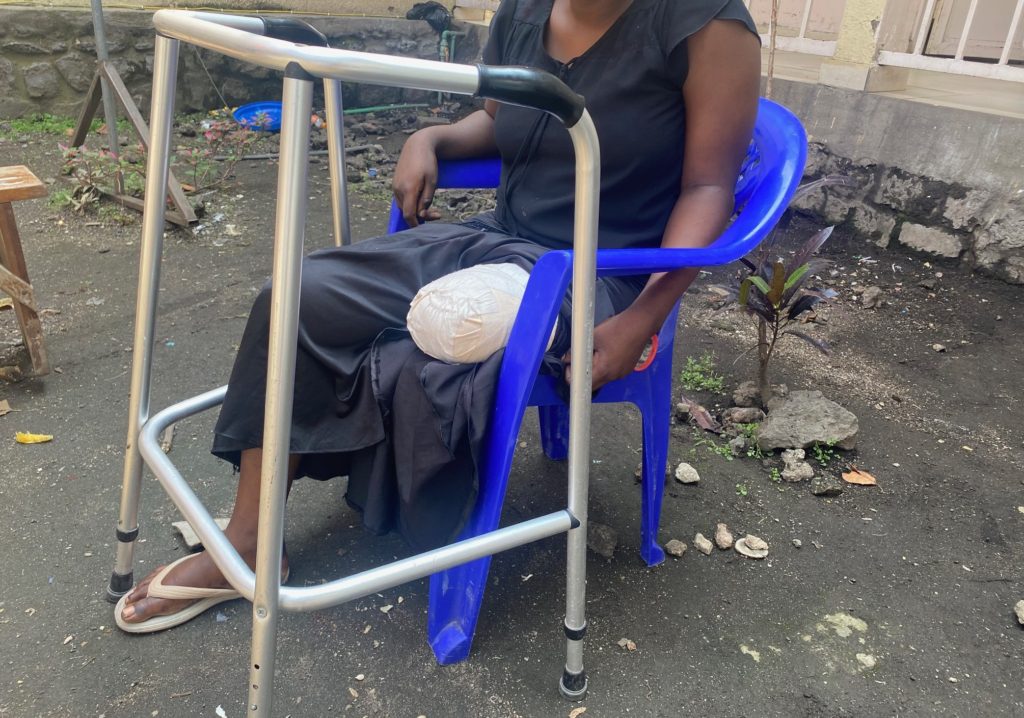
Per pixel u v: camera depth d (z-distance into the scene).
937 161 3.22
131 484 1.48
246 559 1.46
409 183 1.71
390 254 1.47
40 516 1.78
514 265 1.45
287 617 1.54
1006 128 3.01
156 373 2.40
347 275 1.38
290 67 0.91
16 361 2.42
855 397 2.42
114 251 3.29
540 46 1.59
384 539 1.77
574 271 1.18
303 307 1.32
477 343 1.28
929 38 3.80
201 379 2.37
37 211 3.65
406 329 1.40
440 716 1.36
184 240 3.44
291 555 1.71
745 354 2.65
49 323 2.66
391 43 5.86
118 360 2.46
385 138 5.26
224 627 1.51
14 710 1.33
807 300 2.20
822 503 1.96
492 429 1.31
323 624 1.54
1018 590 1.70
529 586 1.66
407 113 5.80
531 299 1.26
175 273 3.11
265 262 3.27
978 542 1.84
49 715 1.32
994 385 2.51
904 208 3.35
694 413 2.28
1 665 1.41
